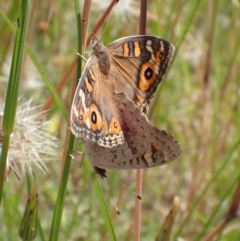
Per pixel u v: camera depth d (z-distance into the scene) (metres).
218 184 0.67
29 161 0.47
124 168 0.44
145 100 0.44
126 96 0.43
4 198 0.55
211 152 0.69
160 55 0.44
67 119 0.45
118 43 0.43
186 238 0.64
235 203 0.54
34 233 0.46
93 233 0.63
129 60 0.43
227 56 0.77
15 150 0.47
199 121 0.73
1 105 0.48
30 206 0.46
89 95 0.42
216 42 0.77
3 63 0.62
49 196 0.64
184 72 0.75
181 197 0.72
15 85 0.42
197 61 0.80
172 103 0.76
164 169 0.72
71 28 0.75
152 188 0.71
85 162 0.47
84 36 0.45
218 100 0.70
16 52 0.42
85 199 0.64
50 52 0.70
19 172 0.47
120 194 0.60
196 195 0.67
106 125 0.42
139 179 0.49
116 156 0.43
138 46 0.44
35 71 0.66
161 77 0.44
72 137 0.45
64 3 0.71
